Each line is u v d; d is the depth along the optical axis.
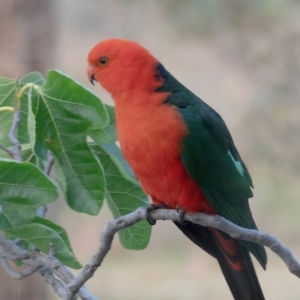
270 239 5.79
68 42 25.70
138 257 25.73
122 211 7.89
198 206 7.82
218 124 7.98
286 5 20.41
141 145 7.38
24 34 15.08
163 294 22.27
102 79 7.80
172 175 7.49
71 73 25.78
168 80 7.85
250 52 20.61
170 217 7.79
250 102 21.08
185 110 7.65
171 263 25.02
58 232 6.55
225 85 23.98
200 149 7.59
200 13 19.88
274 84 20.66
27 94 7.47
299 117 20.53
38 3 15.23
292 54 20.56
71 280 6.45
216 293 22.25
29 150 7.61
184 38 21.00
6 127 7.65
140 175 7.62
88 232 25.80
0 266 14.08
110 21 24.91
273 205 24.12
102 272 24.20
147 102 7.50
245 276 8.03
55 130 7.33
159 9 21.11
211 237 8.22
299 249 24.34
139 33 23.91
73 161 7.37
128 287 22.86
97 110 7.25
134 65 7.60
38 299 14.60
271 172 20.80
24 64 15.07
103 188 7.36
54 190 6.29
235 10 19.98
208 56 24.75
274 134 20.64
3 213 6.34
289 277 22.94
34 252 6.66
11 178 6.21
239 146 21.34
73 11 25.39
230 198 7.98
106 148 7.63
